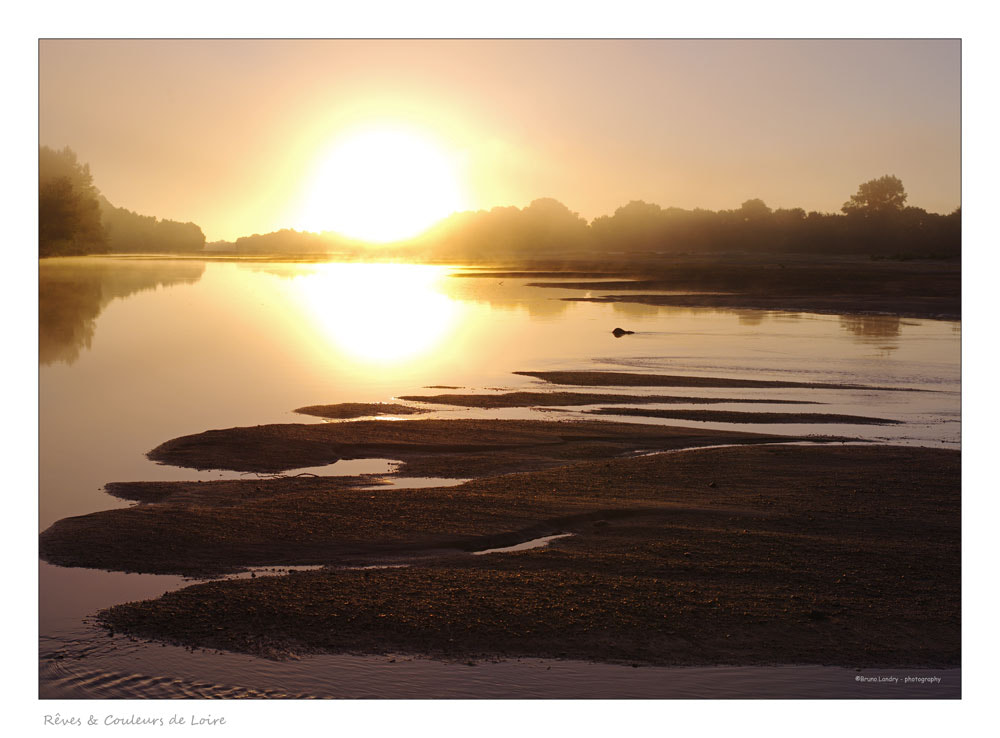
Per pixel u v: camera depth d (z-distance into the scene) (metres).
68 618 10.55
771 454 18.28
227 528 13.52
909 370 33.12
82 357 37.31
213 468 17.50
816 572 12.02
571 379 30.00
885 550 12.79
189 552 12.62
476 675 9.43
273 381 30.00
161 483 16.20
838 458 17.97
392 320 57.69
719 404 25.30
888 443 20.28
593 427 21.28
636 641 10.14
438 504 14.70
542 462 18.09
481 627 10.40
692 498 15.20
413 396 26.30
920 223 140.25
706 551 12.73
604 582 11.63
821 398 26.59
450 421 21.70
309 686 9.22
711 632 10.35
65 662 9.59
